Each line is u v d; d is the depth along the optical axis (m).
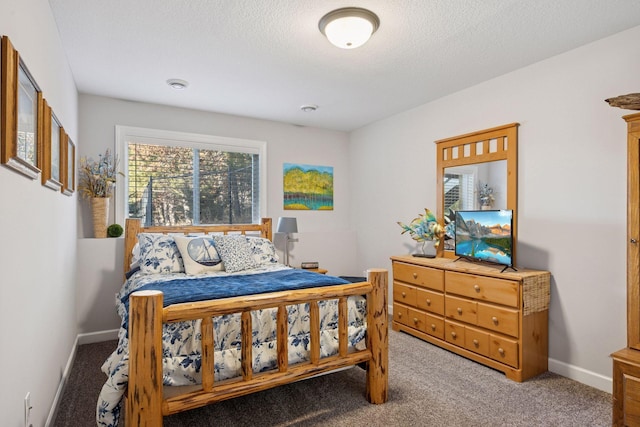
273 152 4.50
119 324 3.46
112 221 3.62
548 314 2.71
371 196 4.62
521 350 2.51
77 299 3.26
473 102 3.30
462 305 2.95
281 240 4.48
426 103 3.80
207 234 3.91
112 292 3.44
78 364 2.81
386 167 4.38
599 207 2.44
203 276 2.87
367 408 2.15
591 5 2.02
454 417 2.06
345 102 3.77
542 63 2.76
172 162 3.94
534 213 2.81
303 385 2.45
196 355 1.78
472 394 2.33
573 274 2.57
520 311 2.51
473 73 3.01
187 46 2.51
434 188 3.73
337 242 4.79
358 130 4.85
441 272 3.14
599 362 2.43
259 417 2.06
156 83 3.21
